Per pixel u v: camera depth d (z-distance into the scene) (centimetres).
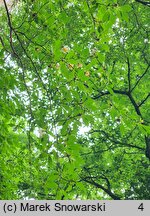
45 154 654
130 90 1836
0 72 684
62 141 652
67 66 671
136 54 1864
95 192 2059
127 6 652
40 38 750
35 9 717
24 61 738
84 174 1938
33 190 778
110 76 736
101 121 1970
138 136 2000
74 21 1489
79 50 693
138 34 1755
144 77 1936
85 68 696
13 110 715
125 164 1998
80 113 670
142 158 2020
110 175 1992
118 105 694
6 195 898
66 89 685
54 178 647
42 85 714
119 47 1791
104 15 662
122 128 700
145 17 1762
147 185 1628
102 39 711
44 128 665
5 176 908
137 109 1830
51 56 709
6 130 750
